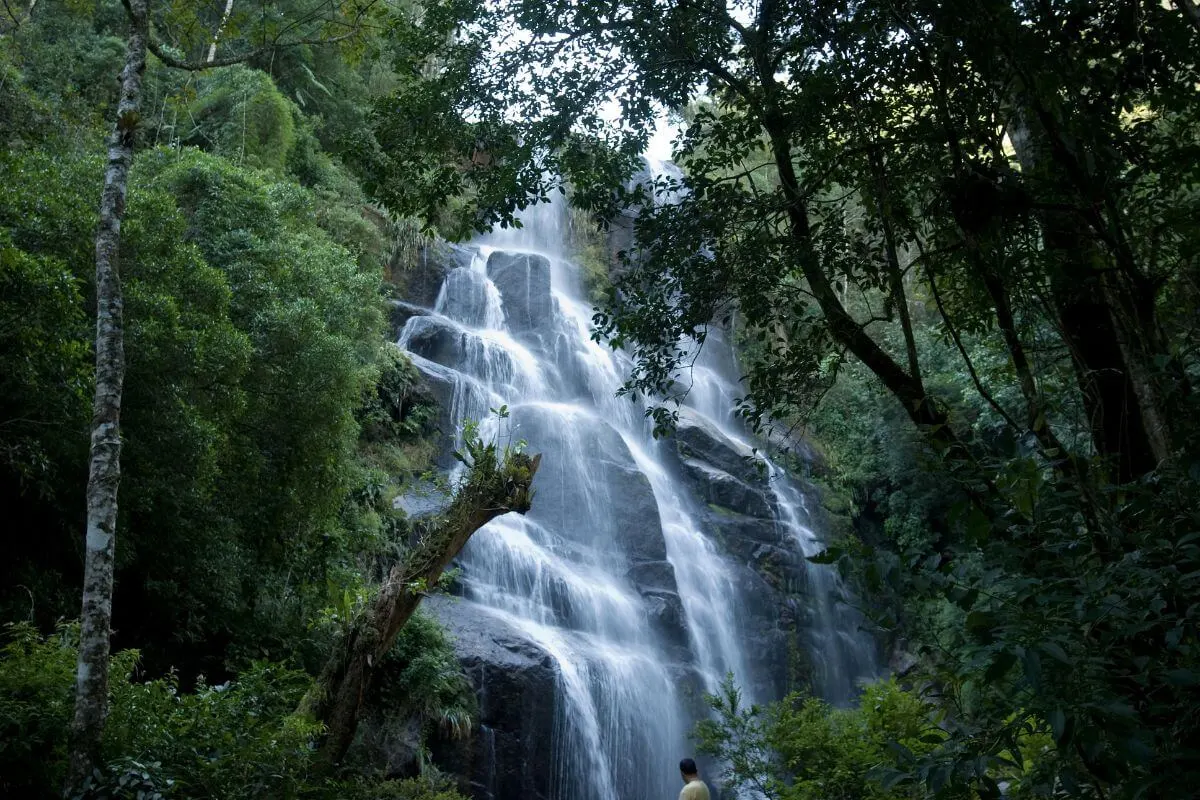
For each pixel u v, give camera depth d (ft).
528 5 27.89
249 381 51.90
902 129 22.71
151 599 46.50
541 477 79.77
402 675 50.93
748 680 82.17
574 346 101.45
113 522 25.00
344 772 42.57
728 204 27.55
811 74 24.23
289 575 55.67
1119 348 20.16
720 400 111.04
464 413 81.87
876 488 111.55
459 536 36.86
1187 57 21.34
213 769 23.82
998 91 20.38
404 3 75.97
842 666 90.79
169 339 41.98
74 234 41.27
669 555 83.87
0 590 39.11
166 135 89.20
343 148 30.14
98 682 23.43
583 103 28.66
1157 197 21.61
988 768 13.04
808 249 25.91
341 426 55.01
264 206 59.98
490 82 29.30
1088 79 21.36
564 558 75.31
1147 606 11.37
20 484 37.76
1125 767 11.12
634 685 66.08
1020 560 12.97
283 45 36.09
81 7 46.83
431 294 96.94
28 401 37.14
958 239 22.17
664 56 27.48
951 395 93.81
